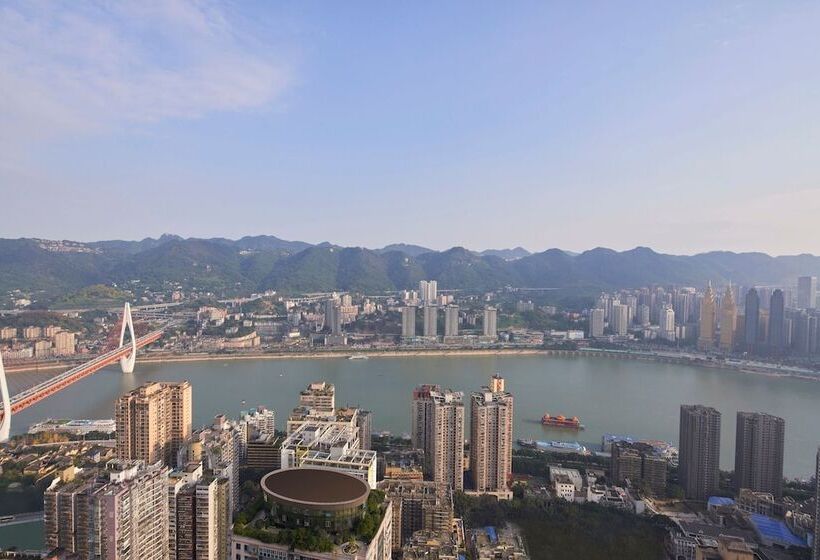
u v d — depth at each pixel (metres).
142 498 184.88
